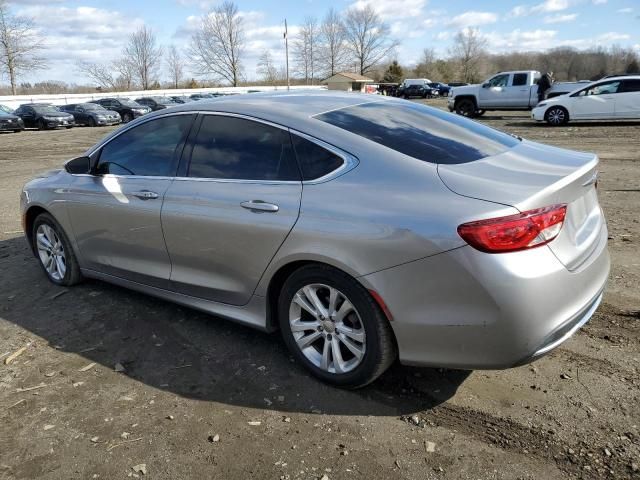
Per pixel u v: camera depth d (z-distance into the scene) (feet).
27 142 70.23
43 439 8.87
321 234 9.07
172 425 9.09
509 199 7.89
